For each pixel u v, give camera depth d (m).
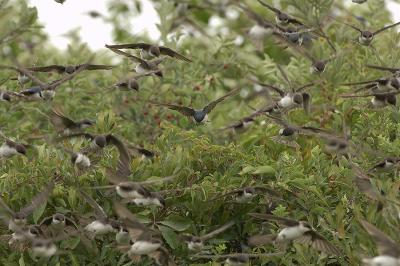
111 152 15.98
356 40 18.06
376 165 15.32
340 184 15.73
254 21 17.12
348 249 14.13
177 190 14.96
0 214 14.45
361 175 14.72
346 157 16.41
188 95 19.92
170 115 19.59
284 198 15.57
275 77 19.42
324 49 19.17
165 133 16.66
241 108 20.83
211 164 16.09
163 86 20.47
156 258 13.73
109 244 14.95
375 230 12.48
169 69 20.05
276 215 14.59
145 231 13.62
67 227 14.73
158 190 15.21
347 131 16.69
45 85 16.83
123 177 14.64
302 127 16.27
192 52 20.81
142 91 19.66
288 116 18.11
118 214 14.03
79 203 15.18
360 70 18.78
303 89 17.50
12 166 15.96
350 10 21.89
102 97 19.69
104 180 15.18
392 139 17.08
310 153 16.66
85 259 15.09
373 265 12.33
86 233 14.29
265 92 19.25
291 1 18.45
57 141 15.19
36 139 18.52
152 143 18.64
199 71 20.42
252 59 21.89
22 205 15.42
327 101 18.09
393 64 18.23
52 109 17.22
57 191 15.22
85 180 15.32
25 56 22.17
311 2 18.33
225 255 14.38
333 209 15.42
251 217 15.64
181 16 21.33
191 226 15.19
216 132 18.55
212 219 15.77
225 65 20.47
